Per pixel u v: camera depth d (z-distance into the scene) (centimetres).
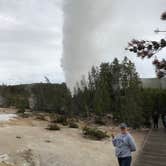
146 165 1445
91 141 2077
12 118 3247
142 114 3300
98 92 3916
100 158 1625
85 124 3161
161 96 3300
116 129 2986
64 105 4038
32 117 3409
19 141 1694
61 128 2514
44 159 1423
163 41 473
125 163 1066
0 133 1911
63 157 1509
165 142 2038
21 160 1326
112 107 3828
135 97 3344
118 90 3875
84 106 4006
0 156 1323
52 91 4450
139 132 2883
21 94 6912
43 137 1958
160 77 470
